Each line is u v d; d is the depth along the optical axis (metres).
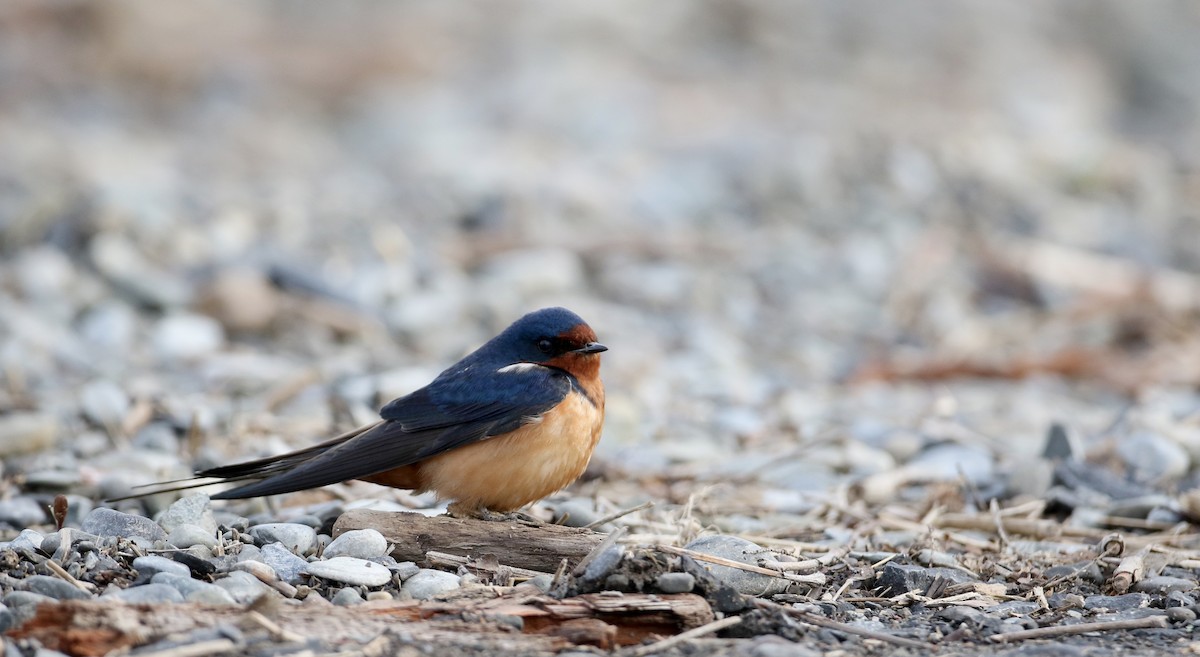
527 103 30.67
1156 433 12.50
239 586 7.57
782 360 16.88
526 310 17.69
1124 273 20.42
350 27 37.91
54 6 35.94
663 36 37.50
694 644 7.18
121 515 8.63
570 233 20.89
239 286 16.67
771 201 23.41
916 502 10.96
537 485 8.82
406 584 7.91
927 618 7.96
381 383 13.43
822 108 30.88
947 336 17.86
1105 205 25.39
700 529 9.70
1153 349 17.36
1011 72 36.19
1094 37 41.53
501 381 8.77
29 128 29.16
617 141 27.84
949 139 27.66
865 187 24.19
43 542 8.15
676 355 16.23
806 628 7.54
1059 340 17.75
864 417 13.88
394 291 17.98
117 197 20.66
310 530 8.74
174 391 13.80
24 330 15.55
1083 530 10.04
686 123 29.16
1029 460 11.56
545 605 7.38
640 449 12.09
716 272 19.84
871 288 19.73
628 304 18.55
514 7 39.25
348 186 24.53
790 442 12.84
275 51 36.00
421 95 32.72
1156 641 7.48
